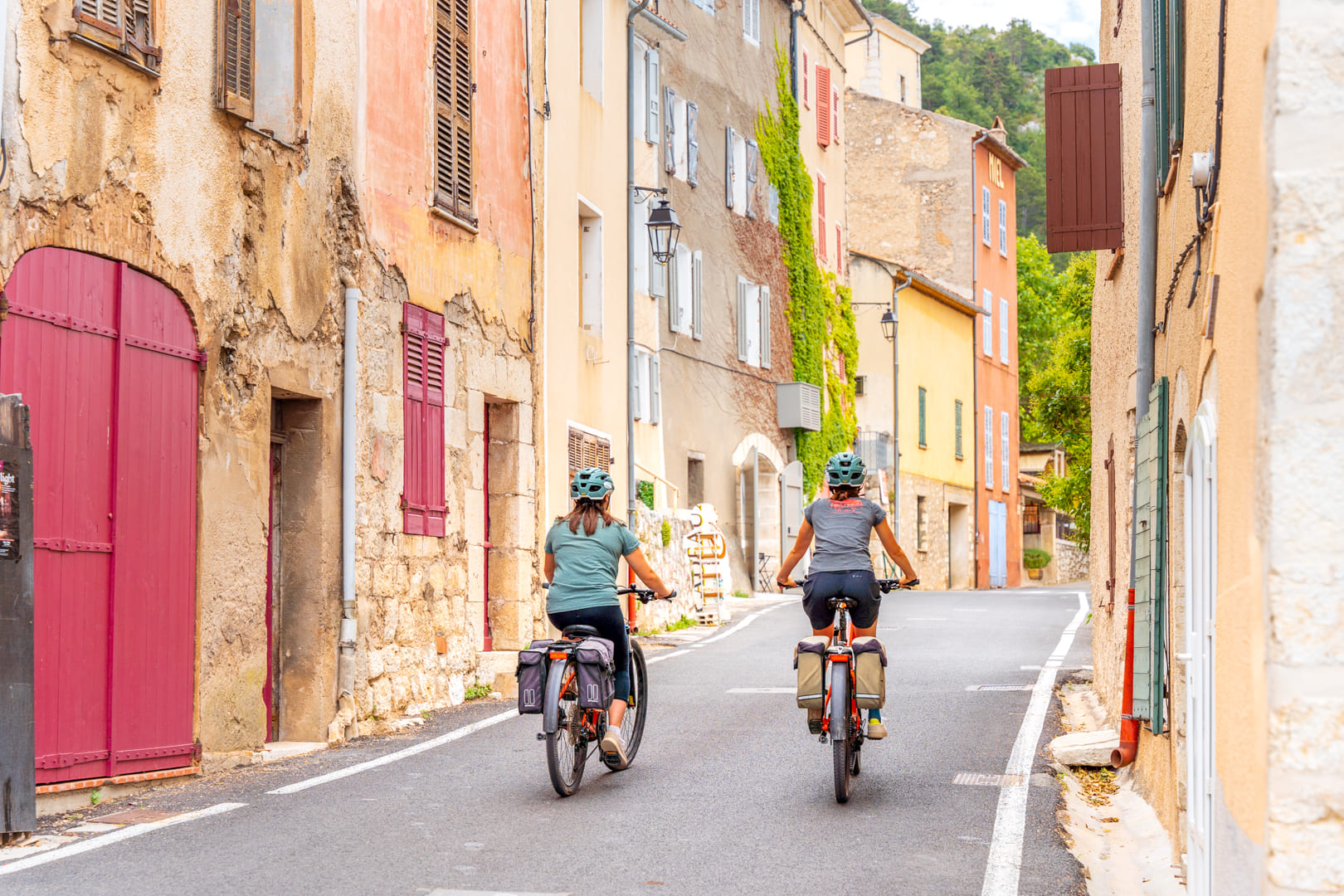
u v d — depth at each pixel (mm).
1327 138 3775
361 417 12398
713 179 32062
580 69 19484
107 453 9023
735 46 33812
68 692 8570
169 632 9602
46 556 8414
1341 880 3654
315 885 6543
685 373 30000
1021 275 62875
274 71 11188
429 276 14031
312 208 11750
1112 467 12609
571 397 18547
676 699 13570
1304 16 3807
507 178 16312
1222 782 4742
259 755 10453
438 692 13609
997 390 54438
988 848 7422
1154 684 8367
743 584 31812
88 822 8062
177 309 9820
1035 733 11430
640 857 7172
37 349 8367
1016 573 55781
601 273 20750
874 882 6684
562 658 8734
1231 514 4594
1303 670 3707
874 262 43219
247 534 10594
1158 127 9477
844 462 8977
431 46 14227
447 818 8148
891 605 27953
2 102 8062
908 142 53125
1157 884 7074
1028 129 83812
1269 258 3826
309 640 11602
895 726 11805
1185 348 7730
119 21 9094
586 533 9141
